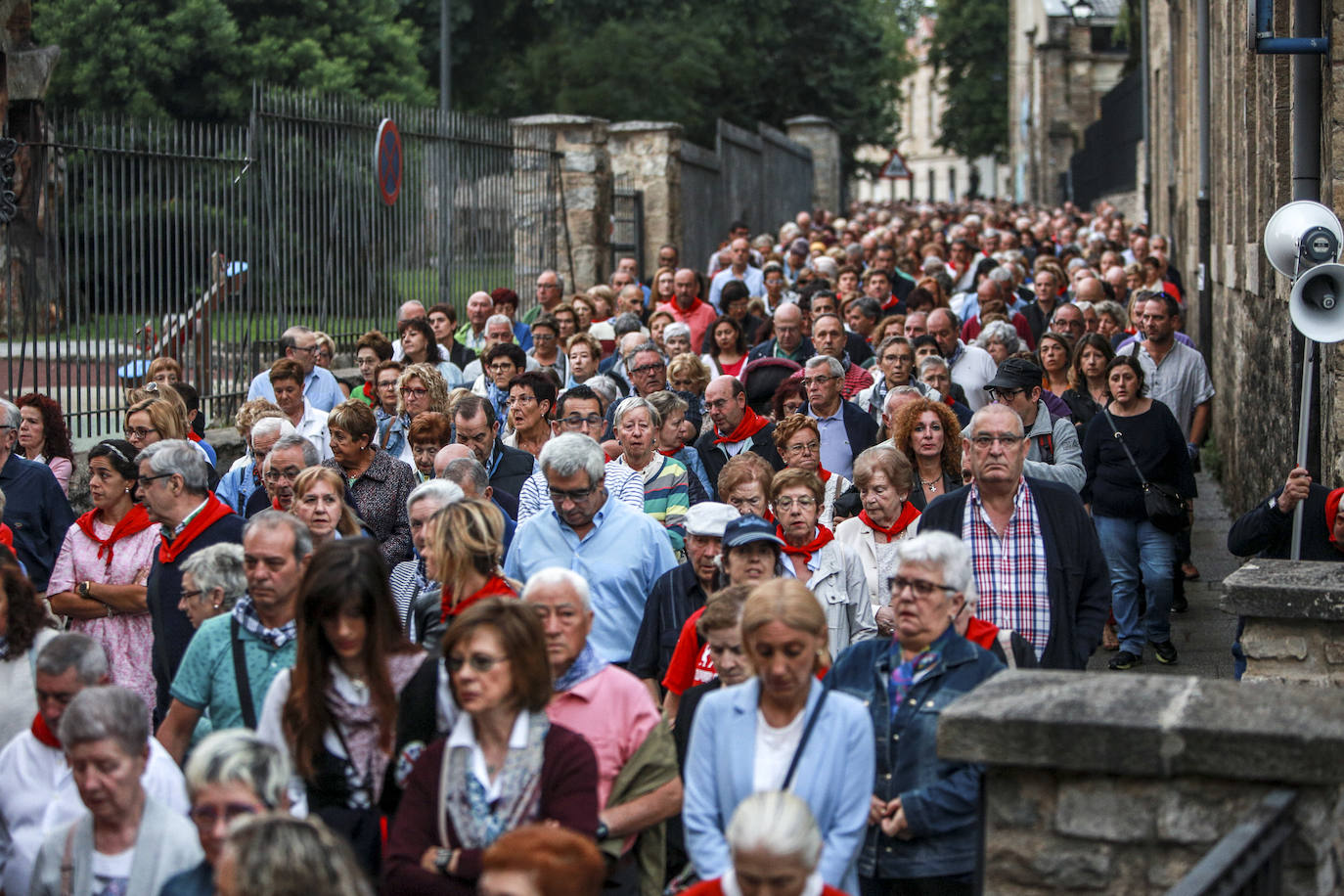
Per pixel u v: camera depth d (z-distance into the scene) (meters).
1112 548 25.12
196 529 17.17
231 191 33.34
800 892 9.95
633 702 13.11
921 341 29.48
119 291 30.38
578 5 92.00
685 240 65.94
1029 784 11.00
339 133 37.72
